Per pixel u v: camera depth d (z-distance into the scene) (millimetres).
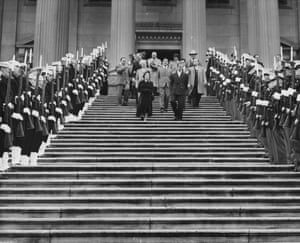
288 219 7352
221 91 15914
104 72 19672
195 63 15773
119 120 13625
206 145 11484
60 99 12430
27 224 7199
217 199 7992
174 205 7926
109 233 6906
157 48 25812
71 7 26062
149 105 13414
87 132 12281
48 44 20453
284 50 25516
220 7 26203
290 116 9492
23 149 9805
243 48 25781
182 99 13523
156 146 11406
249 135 12289
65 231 6938
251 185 8742
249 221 7320
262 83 11352
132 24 20734
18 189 8242
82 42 25781
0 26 25469
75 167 9383
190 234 6934
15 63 9336
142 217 7527
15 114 8961
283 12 26062
